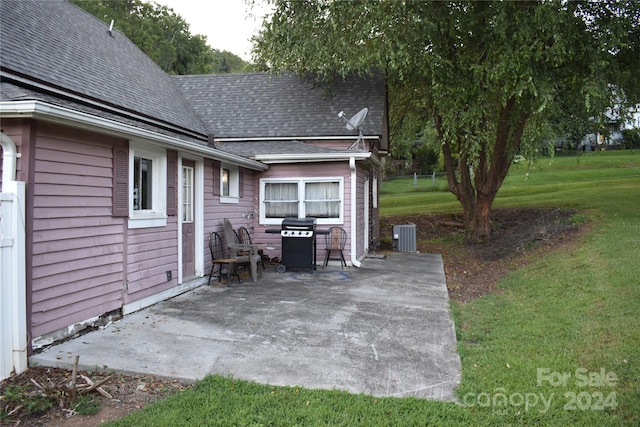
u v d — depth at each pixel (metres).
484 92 11.65
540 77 10.54
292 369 3.96
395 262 10.84
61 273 4.52
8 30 6.16
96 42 9.01
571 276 7.43
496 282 8.88
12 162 3.96
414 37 10.80
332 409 3.20
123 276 5.61
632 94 12.01
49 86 5.53
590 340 4.45
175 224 6.98
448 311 6.07
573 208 15.37
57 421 3.03
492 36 11.08
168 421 3.00
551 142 12.10
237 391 3.46
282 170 10.34
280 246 10.38
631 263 7.25
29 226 4.04
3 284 3.65
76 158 4.75
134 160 6.14
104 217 5.23
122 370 3.84
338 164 10.07
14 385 3.50
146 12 33.25
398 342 4.75
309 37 11.52
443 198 24.02
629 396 3.30
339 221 10.11
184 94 13.59
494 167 13.71
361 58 11.28
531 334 4.94
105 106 6.63
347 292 7.21
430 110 15.13
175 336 4.82
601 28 10.18
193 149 6.80
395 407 3.25
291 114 12.25
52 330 4.39
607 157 36.09
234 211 9.44
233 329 5.11
